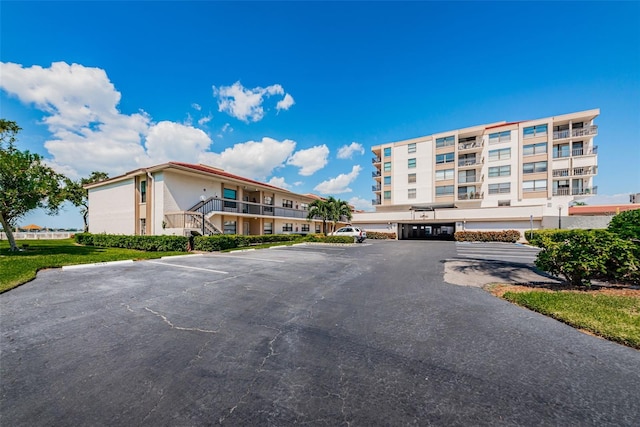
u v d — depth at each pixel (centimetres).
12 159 1223
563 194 3288
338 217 2802
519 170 3431
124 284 716
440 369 299
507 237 2658
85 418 222
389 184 4131
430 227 3922
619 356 326
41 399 247
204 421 219
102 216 2258
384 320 458
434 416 224
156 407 236
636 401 242
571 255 622
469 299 586
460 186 3706
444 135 3753
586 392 256
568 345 357
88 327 423
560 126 3431
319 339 382
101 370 297
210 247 1568
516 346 355
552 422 217
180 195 1886
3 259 1039
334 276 848
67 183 1872
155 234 1819
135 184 1984
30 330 409
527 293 583
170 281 757
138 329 416
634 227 657
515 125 3491
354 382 274
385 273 901
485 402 242
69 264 993
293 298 596
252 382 275
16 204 1255
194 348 352
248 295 618
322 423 217
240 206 2312
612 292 589
